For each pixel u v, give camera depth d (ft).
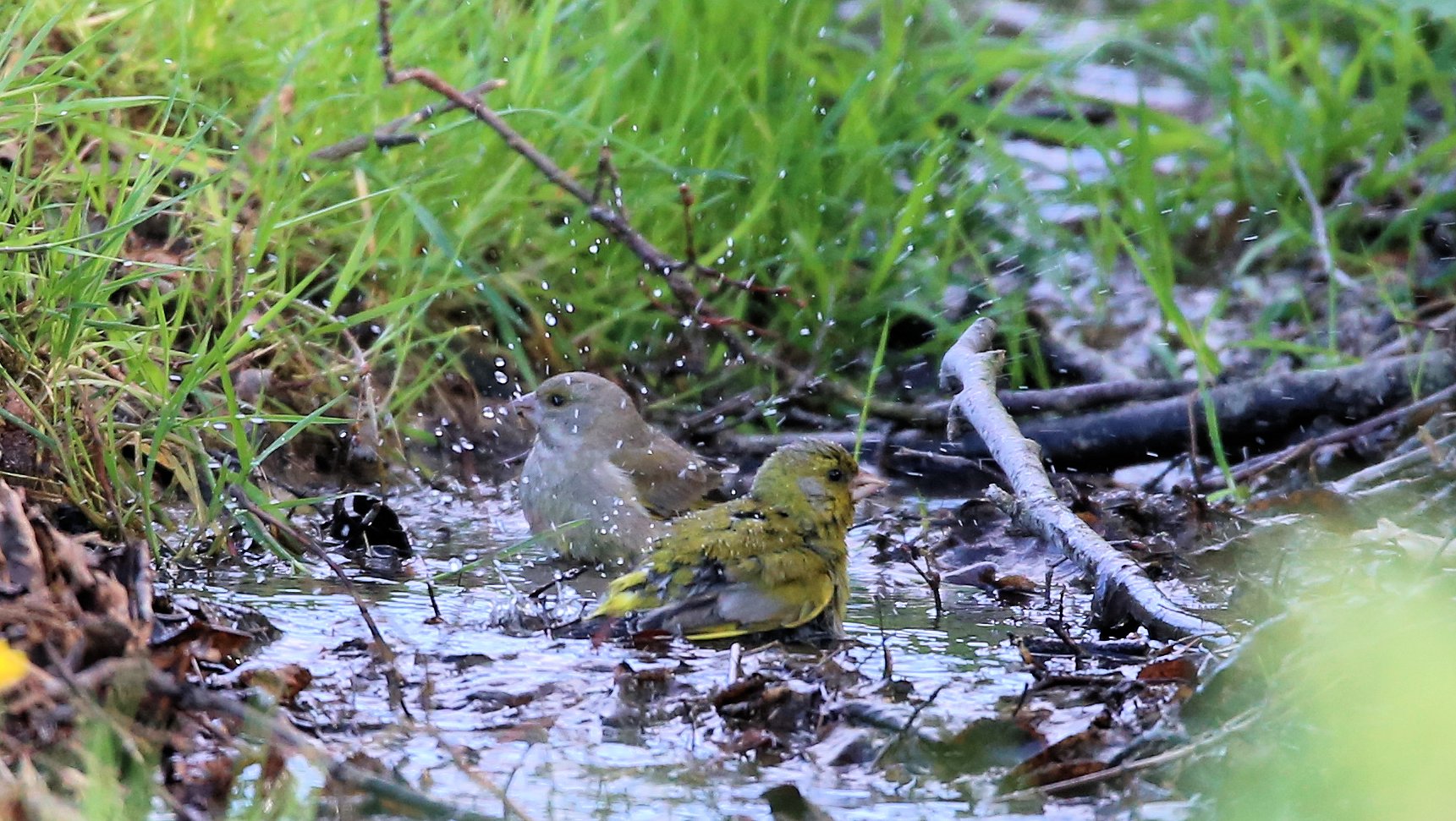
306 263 43.24
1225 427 42.78
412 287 43.96
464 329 42.29
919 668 28.53
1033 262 51.19
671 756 24.23
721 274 42.70
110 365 33.91
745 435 45.55
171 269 33.68
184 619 27.63
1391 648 16.40
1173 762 23.07
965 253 51.65
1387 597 27.09
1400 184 52.95
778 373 46.96
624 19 50.90
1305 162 53.78
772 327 48.01
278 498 38.65
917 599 33.91
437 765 23.53
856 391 46.47
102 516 32.24
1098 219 54.54
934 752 24.22
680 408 46.01
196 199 40.42
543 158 41.63
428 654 28.43
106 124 37.58
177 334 37.47
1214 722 24.56
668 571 30.89
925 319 48.73
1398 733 15.84
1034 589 34.42
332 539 36.32
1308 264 52.08
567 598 33.81
